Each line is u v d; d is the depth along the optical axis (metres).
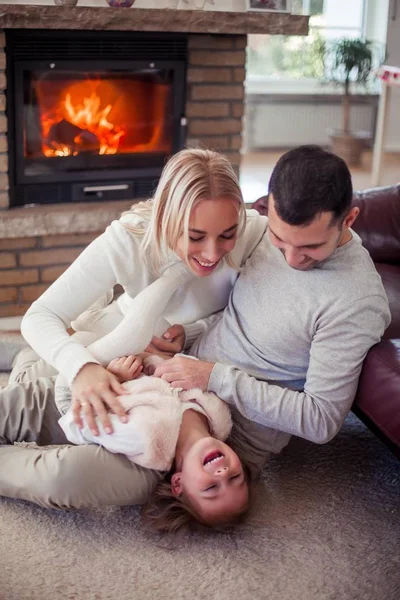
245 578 1.54
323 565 1.58
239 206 1.58
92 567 1.56
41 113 2.91
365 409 1.62
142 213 1.71
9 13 2.61
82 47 2.85
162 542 1.63
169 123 3.12
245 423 1.74
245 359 1.71
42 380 1.82
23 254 2.90
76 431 1.65
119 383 1.65
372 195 2.45
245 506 1.62
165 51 2.99
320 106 5.52
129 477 1.63
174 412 1.63
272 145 5.54
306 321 1.61
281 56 5.45
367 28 5.40
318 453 1.99
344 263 1.59
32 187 2.92
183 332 1.80
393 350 1.58
